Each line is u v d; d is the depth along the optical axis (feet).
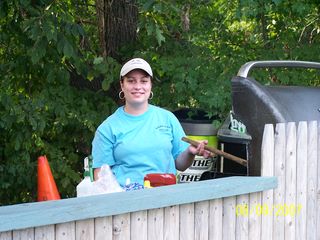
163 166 14.37
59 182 22.94
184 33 22.85
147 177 13.64
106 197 11.09
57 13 20.39
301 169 14.23
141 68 14.17
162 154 14.32
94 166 14.46
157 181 13.57
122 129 14.26
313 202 14.64
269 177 13.20
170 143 14.53
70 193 23.24
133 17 23.63
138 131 14.29
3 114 21.12
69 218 10.27
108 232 10.93
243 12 20.88
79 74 21.98
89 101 22.74
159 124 14.44
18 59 22.07
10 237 9.83
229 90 20.94
